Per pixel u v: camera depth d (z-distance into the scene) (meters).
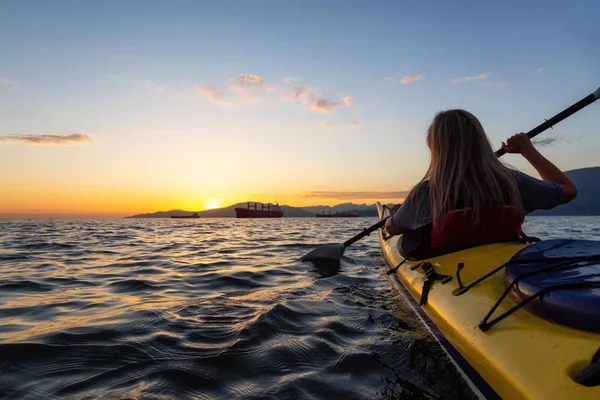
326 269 5.52
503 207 2.20
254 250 8.65
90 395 1.83
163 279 4.96
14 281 4.87
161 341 2.55
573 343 1.23
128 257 7.51
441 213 2.35
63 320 3.07
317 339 2.60
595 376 1.04
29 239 12.49
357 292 4.04
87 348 2.41
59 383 1.95
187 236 14.62
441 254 2.56
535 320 1.44
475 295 1.91
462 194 2.25
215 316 3.15
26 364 2.17
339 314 3.21
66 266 6.27
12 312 3.34
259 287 4.36
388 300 3.69
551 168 2.28
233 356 2.31
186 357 2.29
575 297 1.29
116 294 4.09
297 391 1.88
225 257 7.32
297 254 7.67
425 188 2.46
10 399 1.78
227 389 1.91
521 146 2.37
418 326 2.80
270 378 2.03
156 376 2.04
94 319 3.09
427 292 2.37
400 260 3.91
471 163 2.22
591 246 1.67
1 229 20.75
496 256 2.18
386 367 2.16
